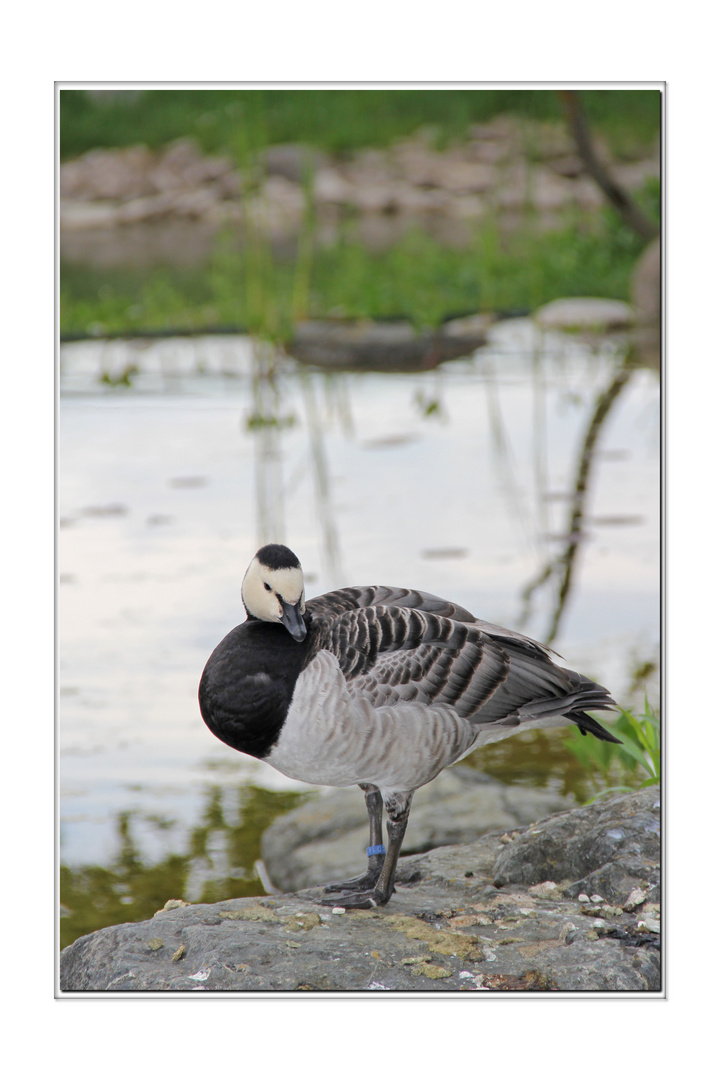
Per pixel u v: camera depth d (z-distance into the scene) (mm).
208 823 9508
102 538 14969
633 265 27953
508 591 13461
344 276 27922
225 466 17859
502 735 7543
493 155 40812
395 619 7031
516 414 20438
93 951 6484
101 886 8641
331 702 6684
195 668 11758
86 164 40688
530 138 34219
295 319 25719
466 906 7074
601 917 6836
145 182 39656
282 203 37281
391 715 6715
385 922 6762
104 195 39781
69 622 12570
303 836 9180
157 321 26016
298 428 19859
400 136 42281
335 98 42125
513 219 35312
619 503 16250
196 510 15992
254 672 6789
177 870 8867
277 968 6082
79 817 9500
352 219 38438
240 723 6812
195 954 6301
